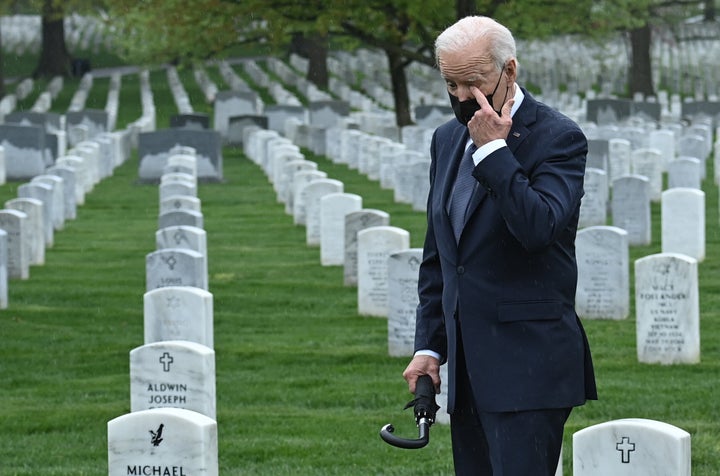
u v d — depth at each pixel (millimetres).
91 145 53500
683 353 20328
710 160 56031
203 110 89125
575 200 7645
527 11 55469
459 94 7605
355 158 56125
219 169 52125
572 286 8008
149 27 54438
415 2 50281
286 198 42844
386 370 20500
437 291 8578
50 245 35625
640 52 92062
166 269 23156
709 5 127062
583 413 17406
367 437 16422
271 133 59281
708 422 16781
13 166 51781
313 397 18750
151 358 15141
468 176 8023
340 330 23953
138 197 47469
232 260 32938
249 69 109375
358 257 25219
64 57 106938
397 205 42656
